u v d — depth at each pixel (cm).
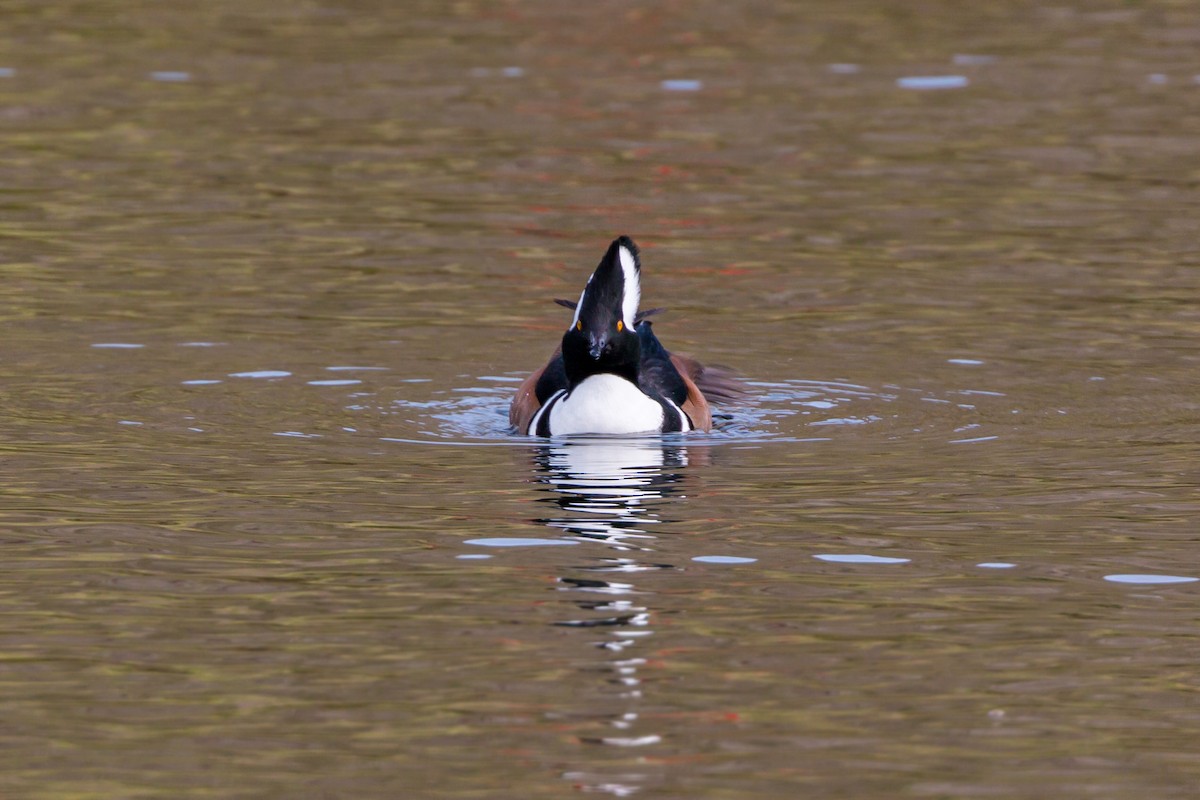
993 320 1872
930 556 1175
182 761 861
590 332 1498
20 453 1416
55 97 2916
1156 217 2270
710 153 2614
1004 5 3812
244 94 2961
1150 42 3406
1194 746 880
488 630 1034
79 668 975
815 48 3366
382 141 2677
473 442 1488
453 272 2067
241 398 1605
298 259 2111
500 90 3006
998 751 874
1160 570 1142
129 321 1853
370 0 3859
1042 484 1347
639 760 864
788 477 1376
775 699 938
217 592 1098
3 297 1931
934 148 2641
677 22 3628
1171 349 1759
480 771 852
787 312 1912
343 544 1196
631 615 1062
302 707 925
